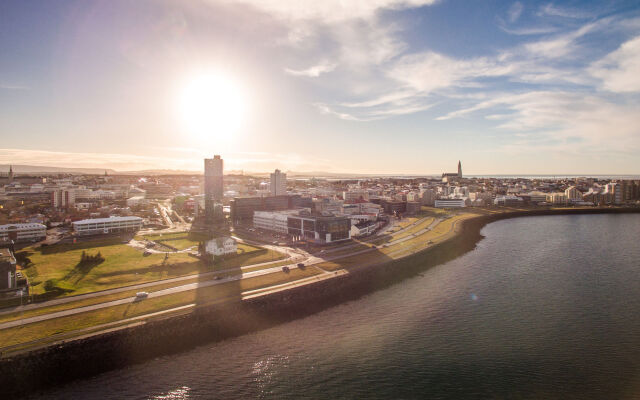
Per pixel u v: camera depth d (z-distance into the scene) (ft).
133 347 360.28
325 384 309.83
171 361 347.56
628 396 291.58
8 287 446.60
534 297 510.99
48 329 357.41
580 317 442.09
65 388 308.81
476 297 511.81
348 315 452.35
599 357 350.23
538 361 343.87
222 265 589.73
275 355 357.00
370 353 359.25
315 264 611.06
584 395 293.64
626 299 501.97
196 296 452.35
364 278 576.61
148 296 446.19
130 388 307.58
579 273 630.74
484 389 302.45
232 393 298.56
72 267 561.02
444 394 296.10
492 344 375.66
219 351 366.02
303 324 427.33
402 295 522.47
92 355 340.18
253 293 469.57
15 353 314.14
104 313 396.16
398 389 302.66
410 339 386.73
